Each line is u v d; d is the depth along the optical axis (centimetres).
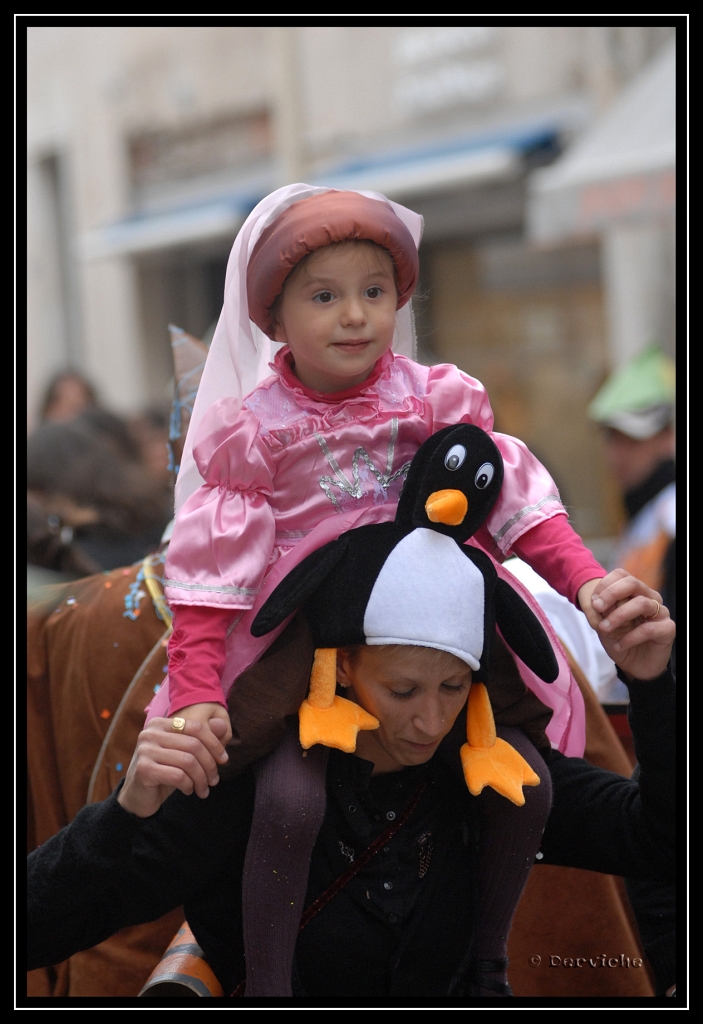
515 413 2459
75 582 628
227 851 437
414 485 424
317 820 422
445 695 426
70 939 430
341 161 2612
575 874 583
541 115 2308
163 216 3047
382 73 2536
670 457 1095
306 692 432
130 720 576
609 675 657
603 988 586
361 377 462
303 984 437
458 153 2327
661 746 436
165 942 582
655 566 1051
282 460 448
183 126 3045
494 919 464
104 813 407
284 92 2467
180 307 3145
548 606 624
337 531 435
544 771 460
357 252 431
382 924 437
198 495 445
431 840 453
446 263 2541
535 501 462
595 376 2348
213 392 466
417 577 414
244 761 429
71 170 3312
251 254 453
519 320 2450
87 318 3284
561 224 1584
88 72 3225
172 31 3031
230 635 441
